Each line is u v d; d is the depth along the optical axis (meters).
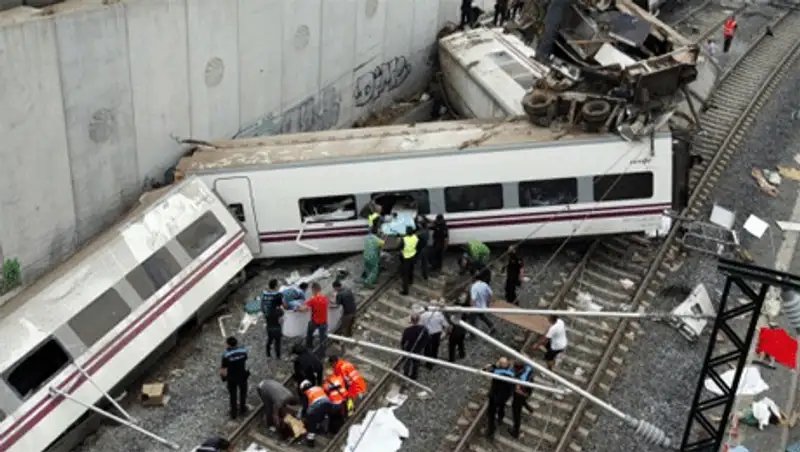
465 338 16.08
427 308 12.73
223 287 16.50
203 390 14.69
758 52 31.41
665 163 17.69
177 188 16.33
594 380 14.99
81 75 15.38
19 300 13.79
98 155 16.34
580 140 17.59
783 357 11.48
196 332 16.08
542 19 19.67
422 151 17.53
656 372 15.56
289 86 21.11
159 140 17.72
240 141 18.59
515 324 15.87
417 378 15.05
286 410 13.60
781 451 13.96
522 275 17.53
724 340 16.52
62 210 15.93
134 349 14.32
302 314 15.26
